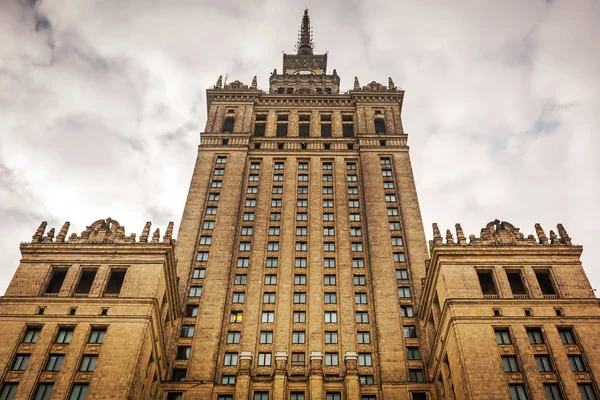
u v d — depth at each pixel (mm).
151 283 55000
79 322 51625
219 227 78938
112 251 57625
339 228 80375
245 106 104312
